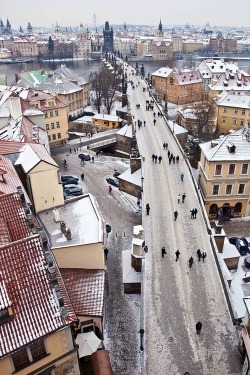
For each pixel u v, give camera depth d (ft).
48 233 123.54
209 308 117.08
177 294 122.21
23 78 402.31
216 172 188.44
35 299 76.38
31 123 212.02
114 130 314.55
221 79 418.92
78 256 117.19
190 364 100.58
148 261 136.77
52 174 140.26
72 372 84.43
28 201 122.21
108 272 145.69
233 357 102.27
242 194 195.00
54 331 74.59
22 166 140.67
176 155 223.30
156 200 175.83
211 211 199.62
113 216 185.26
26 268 78.02
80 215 132.57
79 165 246.88
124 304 128.47
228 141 192.13
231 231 187.62
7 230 91.25
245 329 98.07
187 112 353.31
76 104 378.32
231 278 134.21
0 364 72.43
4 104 236.02
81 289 112.68
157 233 152.46
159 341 106.83
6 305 72.08
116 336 115.65
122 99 355.36
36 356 77.05
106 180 223.30
